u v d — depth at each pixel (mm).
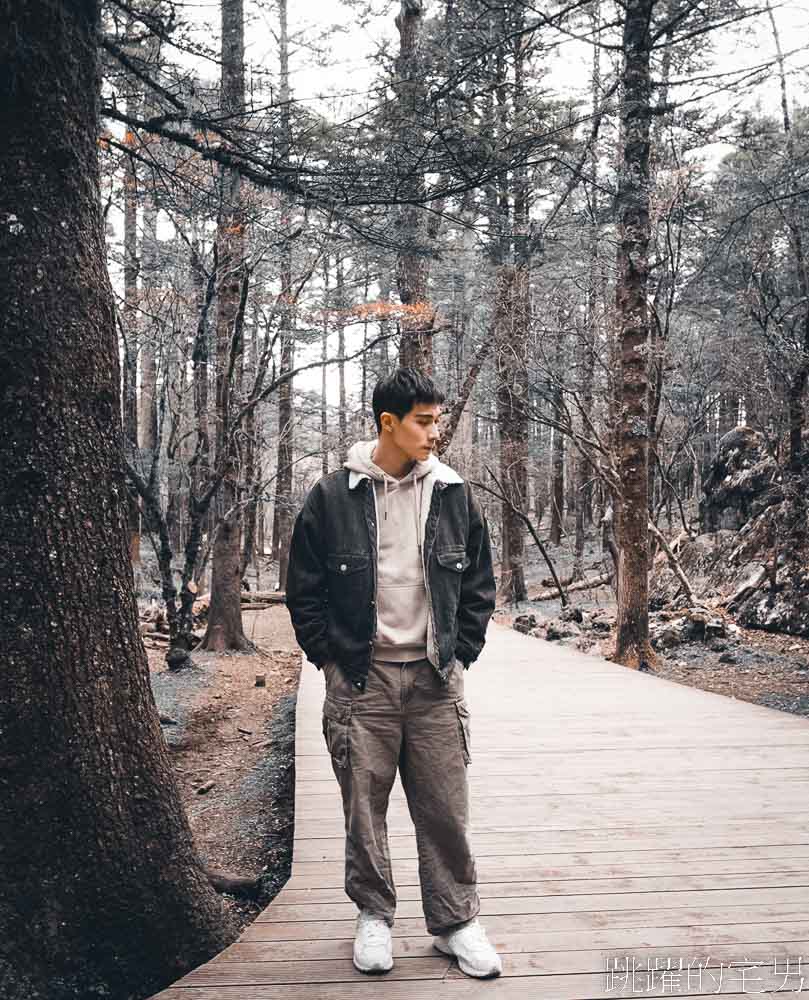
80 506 2959
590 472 22156
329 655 2514
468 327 15664
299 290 9461
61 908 2887
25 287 2877
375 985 2508
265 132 4707
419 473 2504
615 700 7199
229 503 11945
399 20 11984
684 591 14102
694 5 8648
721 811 4180
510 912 3037
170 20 4199
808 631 11531
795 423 12352
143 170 6121
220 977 2561
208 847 4996
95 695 2959
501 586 20469
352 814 2521
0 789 2830
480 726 6191
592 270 12930
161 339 9109
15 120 2871
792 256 12766
